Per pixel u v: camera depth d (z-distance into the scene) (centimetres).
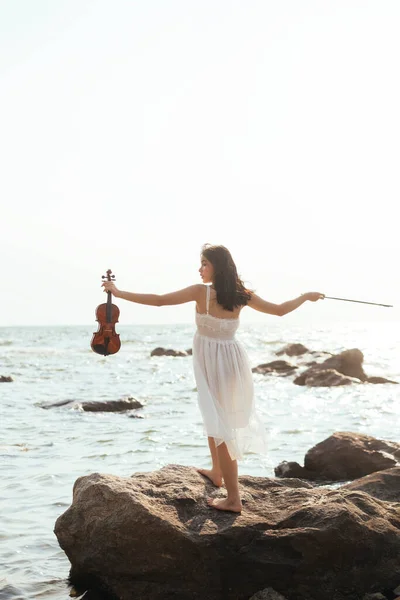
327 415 1714
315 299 623
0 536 755
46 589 623
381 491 732
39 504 873
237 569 583
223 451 598
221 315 596
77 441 1329
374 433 1438
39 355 4697
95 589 623
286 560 580
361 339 7825
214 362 591
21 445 1280
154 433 1425
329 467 1004
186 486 640
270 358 3941
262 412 1777
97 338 639
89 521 612
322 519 588
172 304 580
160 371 3262
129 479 644
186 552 578
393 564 594
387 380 2572
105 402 1809
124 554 595
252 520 596
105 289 577
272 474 1052
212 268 595
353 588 586
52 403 1859
